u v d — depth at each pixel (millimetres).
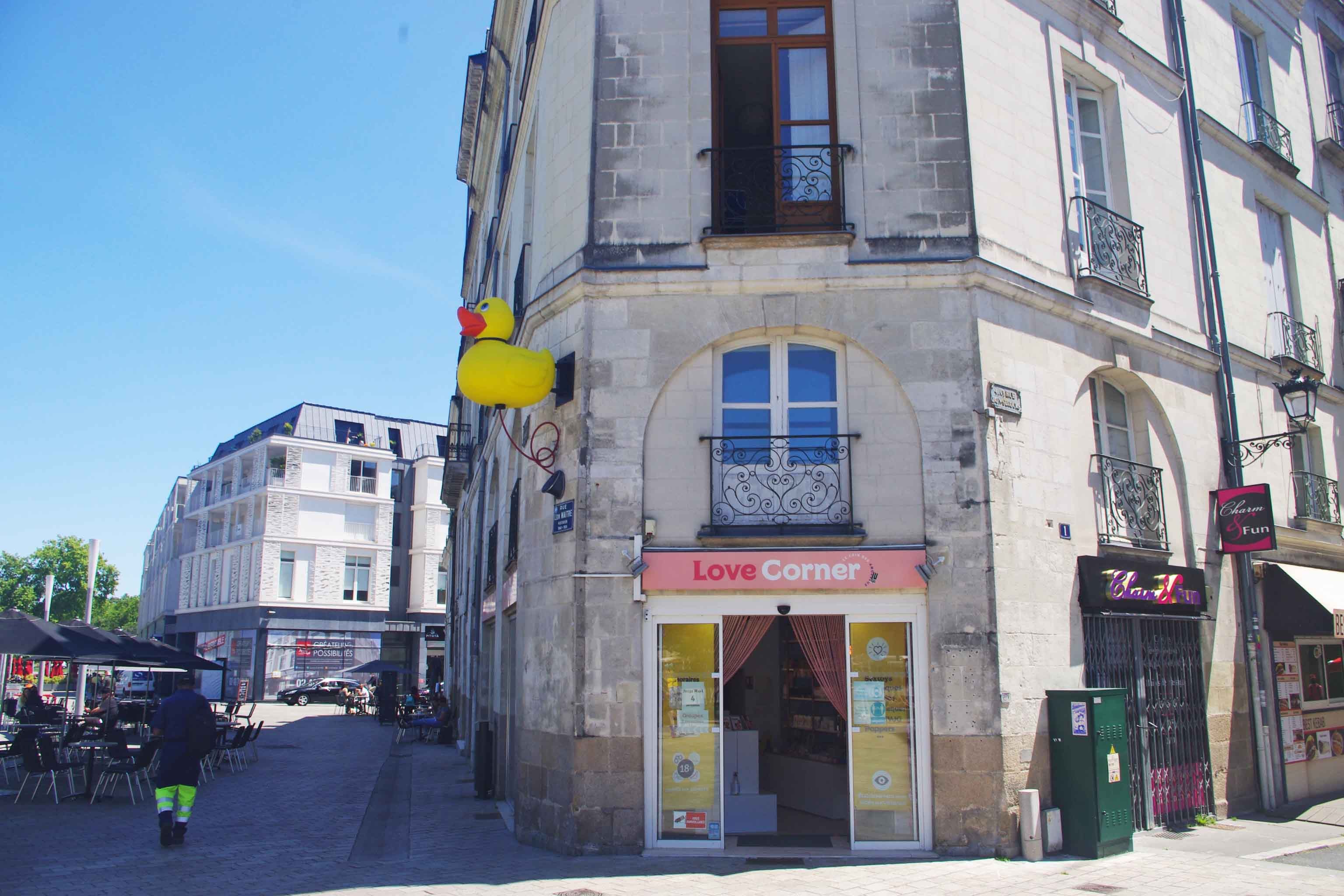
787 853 8133
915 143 9320
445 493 29062
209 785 13750
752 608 8508
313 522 49094
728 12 9977
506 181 15672
